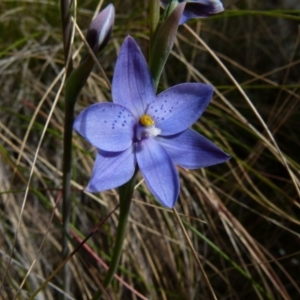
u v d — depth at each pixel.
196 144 0.10
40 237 0.20
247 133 0.22
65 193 0.13
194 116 0.10
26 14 0.23
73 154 0.20
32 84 0.22
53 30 0.23
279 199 0.21
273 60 0.24
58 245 0.19
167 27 0.10
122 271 0.19
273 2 0.26
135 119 0.10
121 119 0.10
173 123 0.10
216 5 0.11
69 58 0.11
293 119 0.22
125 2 0.24
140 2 0.24
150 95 0.10
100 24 0.10
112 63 0.23
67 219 0.13
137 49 0.10
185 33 0.24
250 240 0.18
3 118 0.21
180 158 0.10
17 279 0.19
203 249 0.20
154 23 0.10
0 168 0.20
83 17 0.23
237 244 0.20
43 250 0.19
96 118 0.10
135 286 0.19
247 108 0.23
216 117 0.22
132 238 0.19
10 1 0.23
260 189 0.21
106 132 0.10
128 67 0.10
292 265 0.20
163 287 0.19
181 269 0.19
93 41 0.10
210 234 0.20
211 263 0.20
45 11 0.23
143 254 0.19
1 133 0.20
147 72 0.10
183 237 0.19
